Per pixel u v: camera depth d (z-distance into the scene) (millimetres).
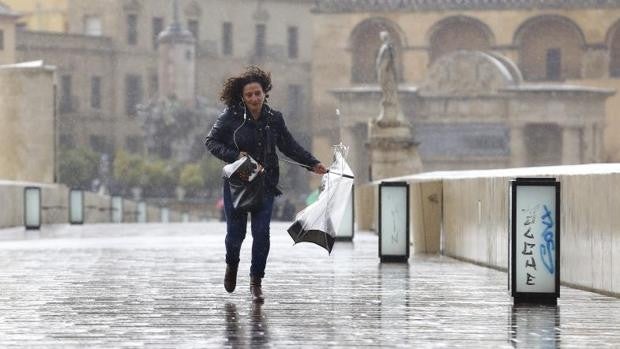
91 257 35688
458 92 188625
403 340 16828
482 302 21969
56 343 16500
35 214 64625
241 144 21688
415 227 39281
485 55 189000
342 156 22141
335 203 21828
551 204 21672
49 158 80375
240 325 18406
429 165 189875
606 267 23422
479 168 189000
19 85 79812
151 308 20719
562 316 19766
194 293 23391
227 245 22219
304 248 41344
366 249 41094
